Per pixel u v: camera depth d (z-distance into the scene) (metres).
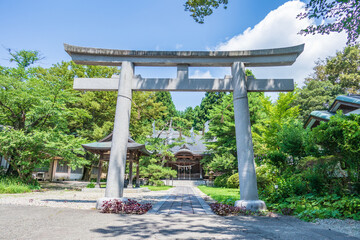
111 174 6.10
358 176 5.82
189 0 6.47
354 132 5.45
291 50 6.81
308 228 3.95
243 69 6.97
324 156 6.67
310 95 28.75
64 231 3.37
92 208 5.91
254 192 6.04
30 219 4.24
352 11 4.05
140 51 6.99
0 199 7.36
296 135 7.96
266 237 3.24
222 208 5.56
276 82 6.93
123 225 3.91
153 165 21.53
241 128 6.48
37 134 11.23
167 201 8.54
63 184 17.98
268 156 8.37
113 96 22.50
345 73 29.72
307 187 6.68
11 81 12.30
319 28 4.50
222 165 19.61
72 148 13.07
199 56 7.04
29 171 12.95
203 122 45.16
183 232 3.46
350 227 4.04
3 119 13.58
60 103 12.97
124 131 6.45
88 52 6.89
